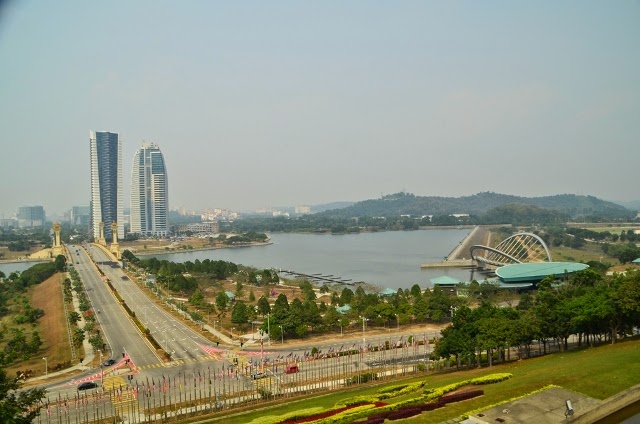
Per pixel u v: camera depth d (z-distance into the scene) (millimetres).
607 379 99562
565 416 83688
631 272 185000
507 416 83750
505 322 141375
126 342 194375
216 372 155125
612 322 141875
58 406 128625
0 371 72000
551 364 123000
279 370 155625
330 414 94875
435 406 90812
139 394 136500
